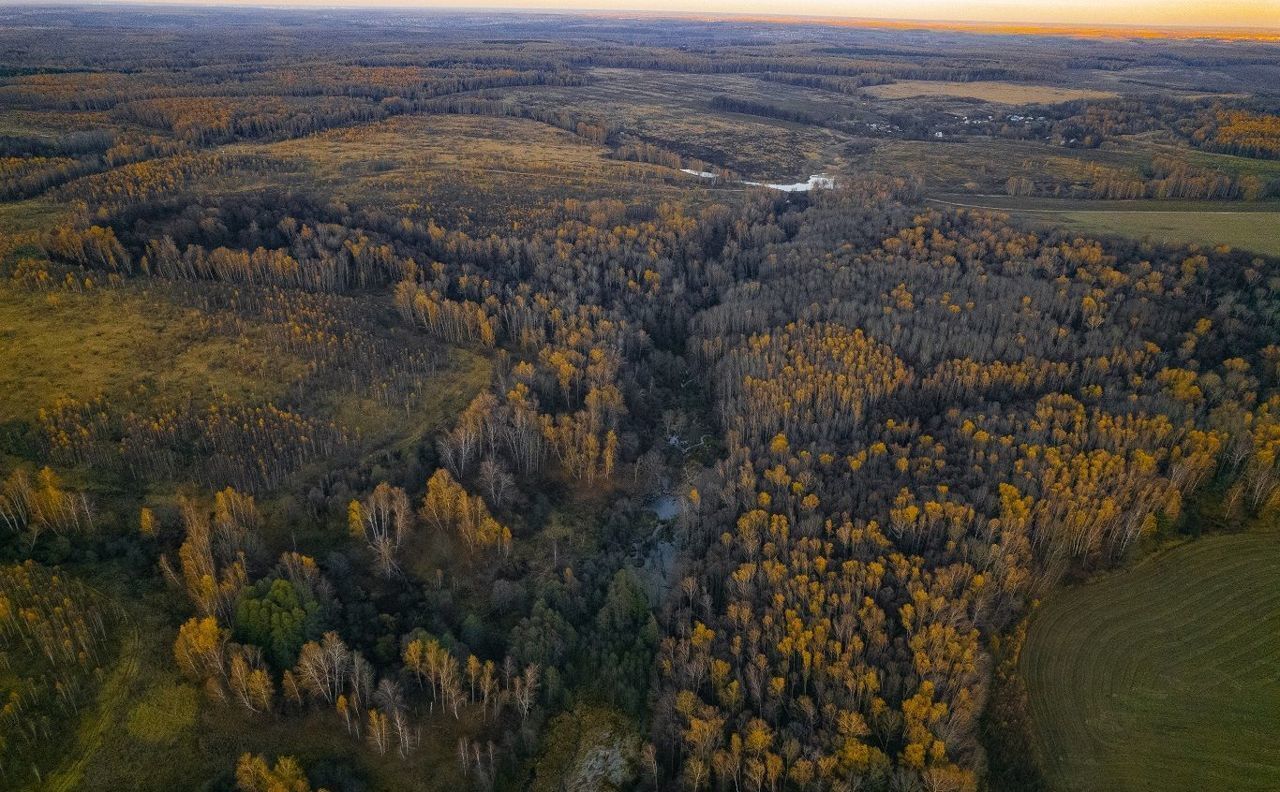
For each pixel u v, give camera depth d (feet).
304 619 311.27
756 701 304.71
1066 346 484.33
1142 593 350.43
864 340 498.28
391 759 292.20
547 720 320.70
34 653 291.99
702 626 327.06
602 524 428.15
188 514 349.20
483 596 370.12
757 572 352.69
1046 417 424.87
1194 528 376.27
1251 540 370.32
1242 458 393.91
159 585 332.39
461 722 309.83
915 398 471.21
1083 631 335.06
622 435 470.80
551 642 332.19
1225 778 280.92
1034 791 283.38
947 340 494.18
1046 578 351.46
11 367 434.30
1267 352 453.58
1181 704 304.91
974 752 289.12
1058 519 361.92
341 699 287.28
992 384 467.52
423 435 443.73
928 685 288.71
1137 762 287.89
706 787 289.53
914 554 364.79
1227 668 317.01
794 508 392.88
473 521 391.86
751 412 465.47
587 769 306.96
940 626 308.40
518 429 440.86
